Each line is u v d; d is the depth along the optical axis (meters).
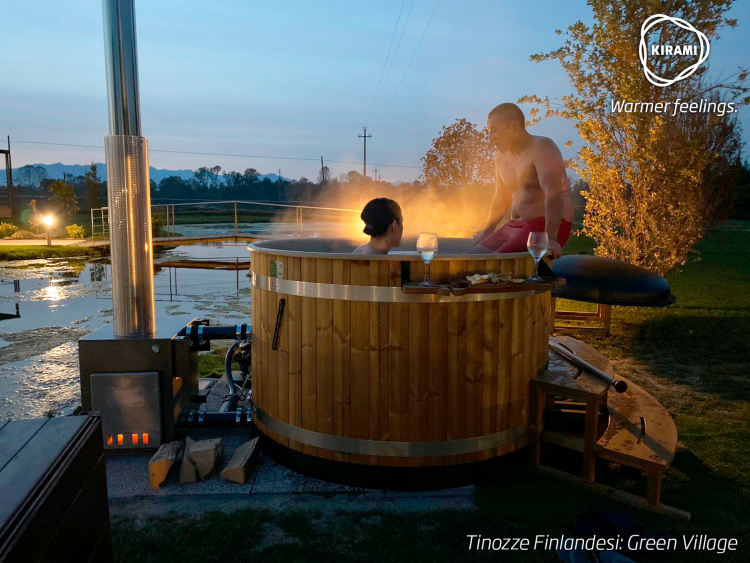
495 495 2.70
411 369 2.67
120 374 3.11
